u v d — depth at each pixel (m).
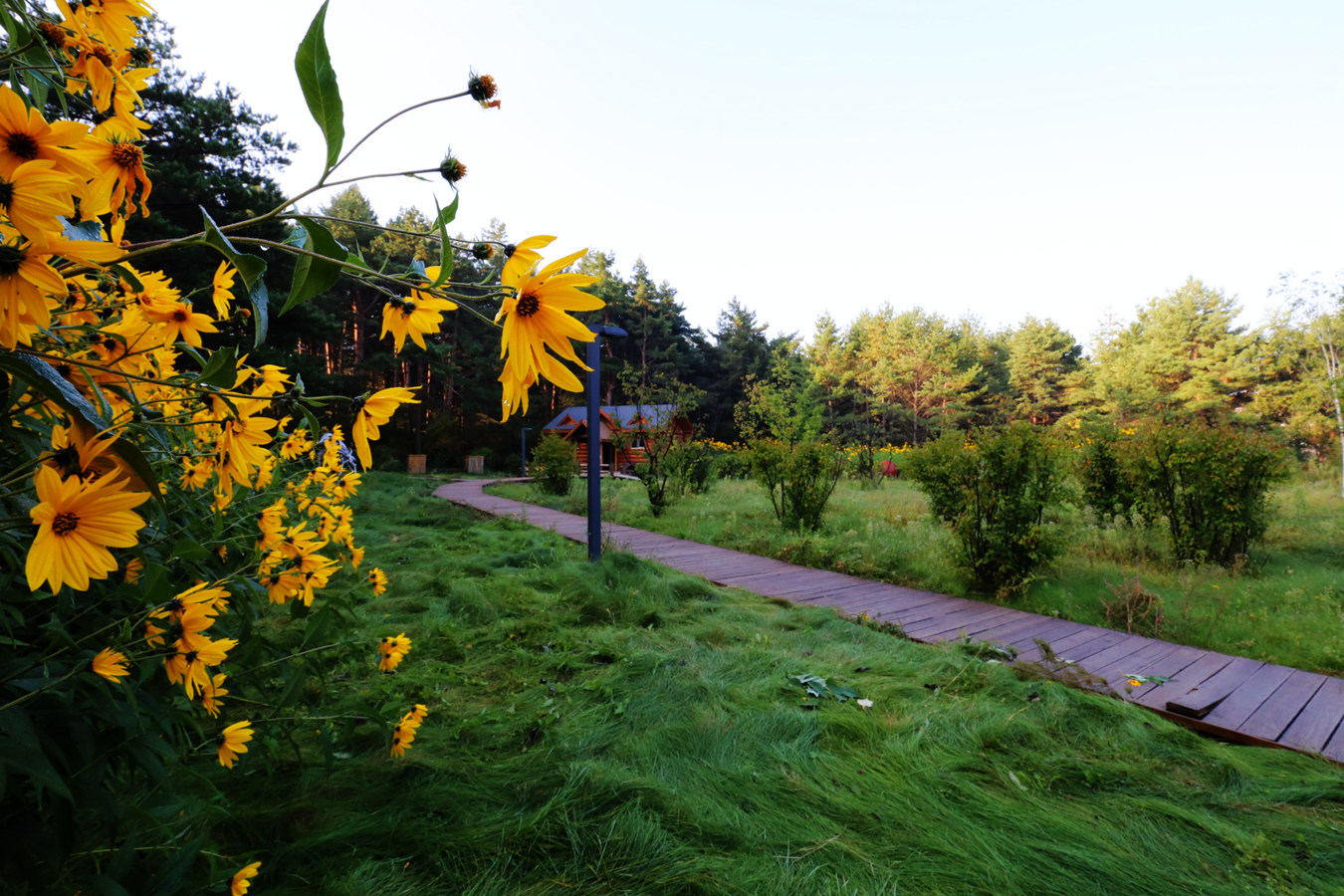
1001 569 5.45
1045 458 5.47
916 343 39.75
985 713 2.88
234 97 13.13
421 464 28.89
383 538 7.88
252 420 0.81
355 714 1.88
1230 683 3.42
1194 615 4.78
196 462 1.08
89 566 0.50
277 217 0.45
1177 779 2.46
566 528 9.09
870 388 39.56
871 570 6.40
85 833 1.23
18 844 0.94
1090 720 2.87
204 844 1.59
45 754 0.88
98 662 0.88
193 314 0.88
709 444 15.94
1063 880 1.84
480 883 1.73
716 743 2.54
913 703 3.03
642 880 1.77
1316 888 1.84
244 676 1.69
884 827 2.05
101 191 0.59
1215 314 33.03
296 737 2.44
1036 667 3.38
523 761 2.38
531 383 0.51
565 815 2.00
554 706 2.89
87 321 0.83
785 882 1.77
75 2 0.66
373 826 1.91
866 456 18.77
